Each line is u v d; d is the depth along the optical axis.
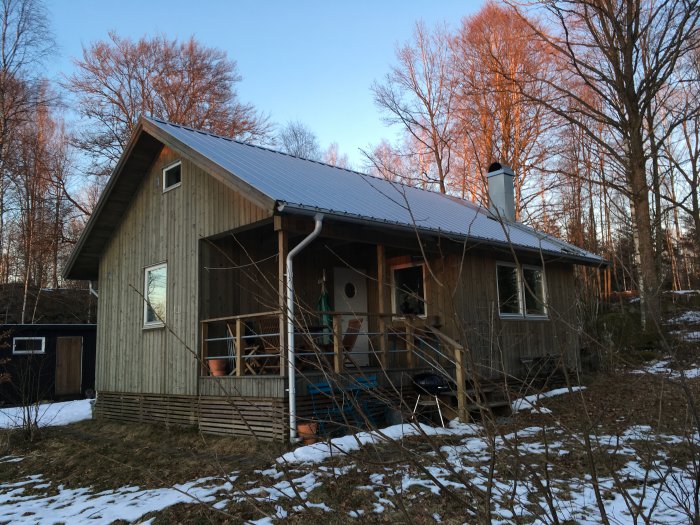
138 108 28.16
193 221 10.73
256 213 9.33
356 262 13.01
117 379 12.30
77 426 12.03
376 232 9.95
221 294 10.62
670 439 5.96
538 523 4.65
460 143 18.77
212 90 29.39
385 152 25.72
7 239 29.12
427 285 12.01
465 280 11.85
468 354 2.70
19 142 27.06
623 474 5.70
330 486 4.80
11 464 8.69
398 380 9.61
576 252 14.61
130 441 9.88
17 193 28.55
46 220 27.94
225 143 12.09
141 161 11.89
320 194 9.62
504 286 13.09
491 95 19.58
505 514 4.88
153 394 11.19
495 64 19.47
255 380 8.86
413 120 25.47
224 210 10.03
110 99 27.88
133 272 12.29
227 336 10.58
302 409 8.48
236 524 5.11
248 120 30.12
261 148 13.10
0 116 25.61
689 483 5.29
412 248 10.77
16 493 7.04
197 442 9.08
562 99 19.86
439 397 9.34
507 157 20.81
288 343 7.43
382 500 5.42
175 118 28.25
